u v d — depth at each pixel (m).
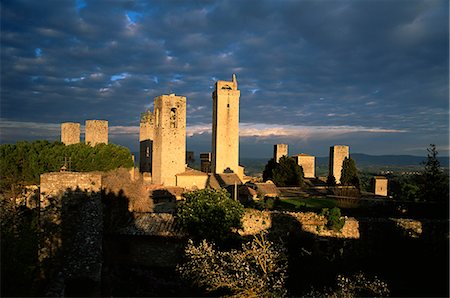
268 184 46.03
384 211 28.22
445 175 27.48
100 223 14.27
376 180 53.91
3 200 21.67
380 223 21.73
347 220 21.88
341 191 40.78
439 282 17.75
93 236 13.09
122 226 20.42
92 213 14.83
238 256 14.45
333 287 17.55
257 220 21.97
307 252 20.62
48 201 15.63
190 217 20.06
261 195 37.94
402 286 17.41
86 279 10.98
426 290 16.80
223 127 68.44
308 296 15.21
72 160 30.19
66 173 16.02
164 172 58.00
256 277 13.55
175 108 59.00
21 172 27.27
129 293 14.93
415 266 20.12
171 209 32.06
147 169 70.50
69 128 49.31
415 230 21.45
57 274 11.05
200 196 21.38
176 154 58.91
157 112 59.84
